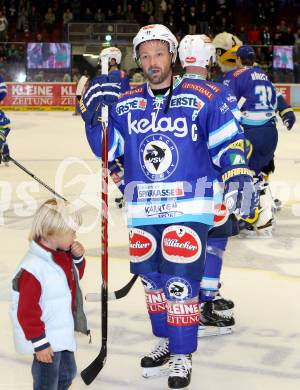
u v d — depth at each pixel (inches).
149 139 159.3
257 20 1269.7
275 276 244.8
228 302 195.0
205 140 160.2
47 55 1021.8
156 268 165.0
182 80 161.3
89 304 214.2
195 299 159.8
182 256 156.6
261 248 284.2
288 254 274.8
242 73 297.1
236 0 1323.8
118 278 240.5
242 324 200.5
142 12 1240.8
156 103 159.8
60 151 580.7
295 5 1338.6
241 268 254.5
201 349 183.2
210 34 1171.3
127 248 281.4
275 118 305.9
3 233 304.8
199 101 157.2
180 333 158.7
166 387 161.9
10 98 1024.2
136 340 188.5
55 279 130.6
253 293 226.4
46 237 130.4
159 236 163.2
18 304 128.5
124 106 162.9
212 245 189.6
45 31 1203.9
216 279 191.3
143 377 166.9
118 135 166.1
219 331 192.4
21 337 131.8
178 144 157.6
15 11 1229.1
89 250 276.2
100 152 168.9
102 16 1168.2
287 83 999.0
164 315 169.3
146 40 157.2
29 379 163.9
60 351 133.1
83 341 186.9
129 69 1098.1
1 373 167.3
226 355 179.2
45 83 1027.9
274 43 1139.9
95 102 163.8
